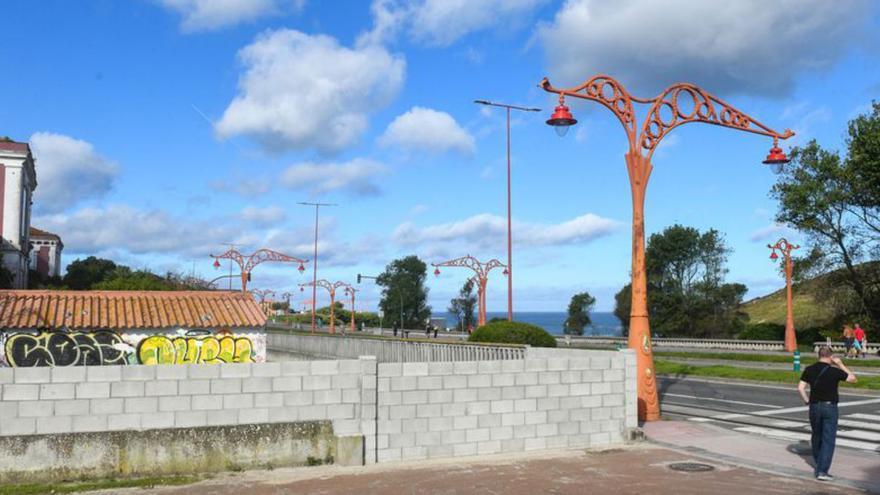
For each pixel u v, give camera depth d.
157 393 10.12
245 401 10.53
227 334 19.84
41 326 18.11
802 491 9.43
